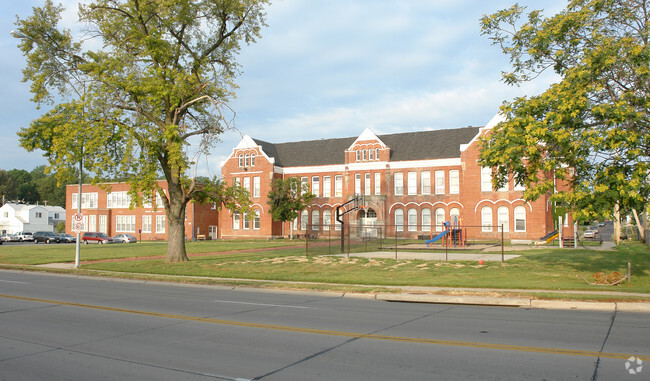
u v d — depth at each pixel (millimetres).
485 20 19969
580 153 17719
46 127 25781
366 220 63875
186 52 28062
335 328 10906
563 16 18875
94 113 25172
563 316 12844
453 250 36781
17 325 11227
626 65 17391
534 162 18672
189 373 7348
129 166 25062
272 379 7023
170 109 27156
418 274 23016
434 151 60531
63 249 46469
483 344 9211
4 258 35094
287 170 69125
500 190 52875
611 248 39750
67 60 26828
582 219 17547
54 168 25078
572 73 17656
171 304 14789
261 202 68000
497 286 18109
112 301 15352
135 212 77750
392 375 7176
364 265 26812
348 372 7352
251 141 69500
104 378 7109
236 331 10547
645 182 17656
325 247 41406
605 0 17984
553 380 6891
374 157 63219
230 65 29406
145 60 27188
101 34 26328
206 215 74062
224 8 27125
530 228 51281
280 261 29438
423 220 59500
